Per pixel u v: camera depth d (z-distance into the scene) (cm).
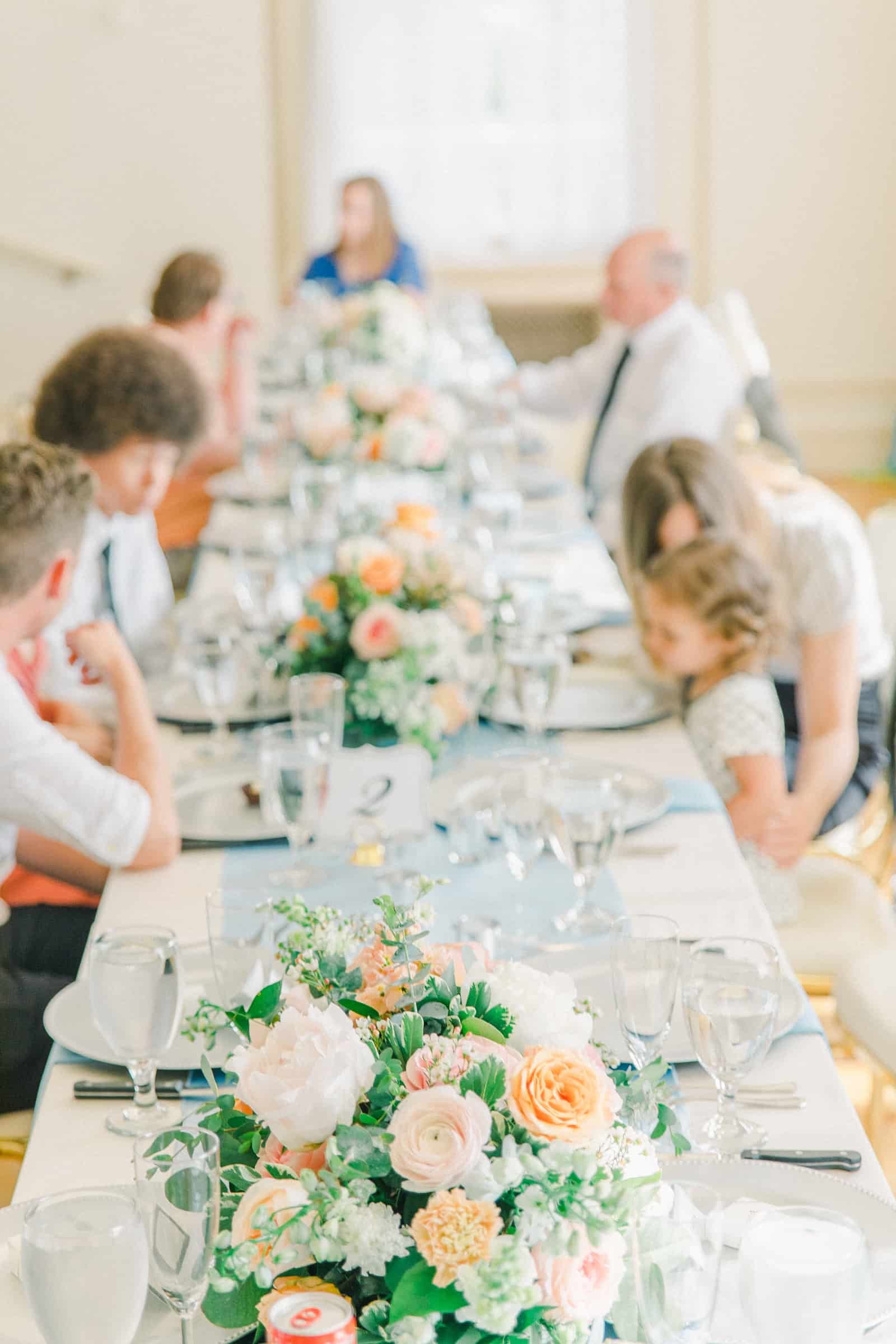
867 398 755
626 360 447
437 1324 85
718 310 507
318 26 699
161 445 256
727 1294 104
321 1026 94
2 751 182
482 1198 85
